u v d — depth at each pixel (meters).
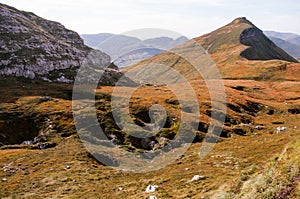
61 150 63.91
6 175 49.19
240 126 91.56
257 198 21.23
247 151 50.97
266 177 22.83
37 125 88.06
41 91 124.81
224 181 32.22
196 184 34.81
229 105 116.25
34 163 55.38
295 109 126.19
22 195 39.59
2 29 173.12
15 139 82.31
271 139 57.97
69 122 87.69
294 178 20.73
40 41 176.88
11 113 91.88
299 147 23.27
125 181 43.25
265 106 128.62
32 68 152.12
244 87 171.88
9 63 149.12
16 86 131.00
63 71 163.88
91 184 42.81
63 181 44.50
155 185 37.09
